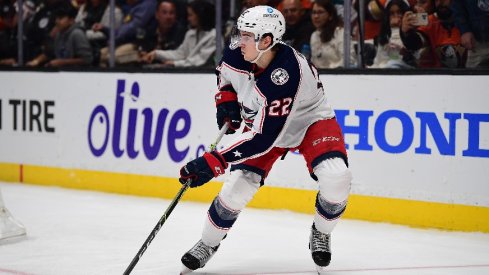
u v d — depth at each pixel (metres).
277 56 6.03
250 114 6.46
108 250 7.98
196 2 11.75
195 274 6.91
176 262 7.41
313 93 6.35
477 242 8.48
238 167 6.56
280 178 10.48
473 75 8.91
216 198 6.58
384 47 10.41
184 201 11.34
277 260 7.56
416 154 9.36
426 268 7.27
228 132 6.75
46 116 12.91
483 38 9.70
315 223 6.69
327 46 10.80
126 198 11.64
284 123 6.05
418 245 8.34
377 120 9.64
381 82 9.59
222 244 8.33
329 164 6.30
